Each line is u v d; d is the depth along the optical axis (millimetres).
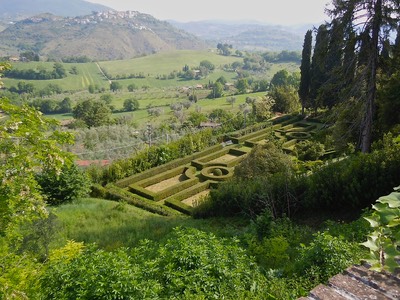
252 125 40188
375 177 11656
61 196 19688
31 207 6781
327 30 15617
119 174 25625
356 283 2732
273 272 6961
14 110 6469
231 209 16000
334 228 10062
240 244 10180
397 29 14430
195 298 5648
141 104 110250
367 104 15844
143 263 7004
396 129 16141
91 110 62219
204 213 16938
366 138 16172
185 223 15266
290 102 47188
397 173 11305
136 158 27422
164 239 12328
